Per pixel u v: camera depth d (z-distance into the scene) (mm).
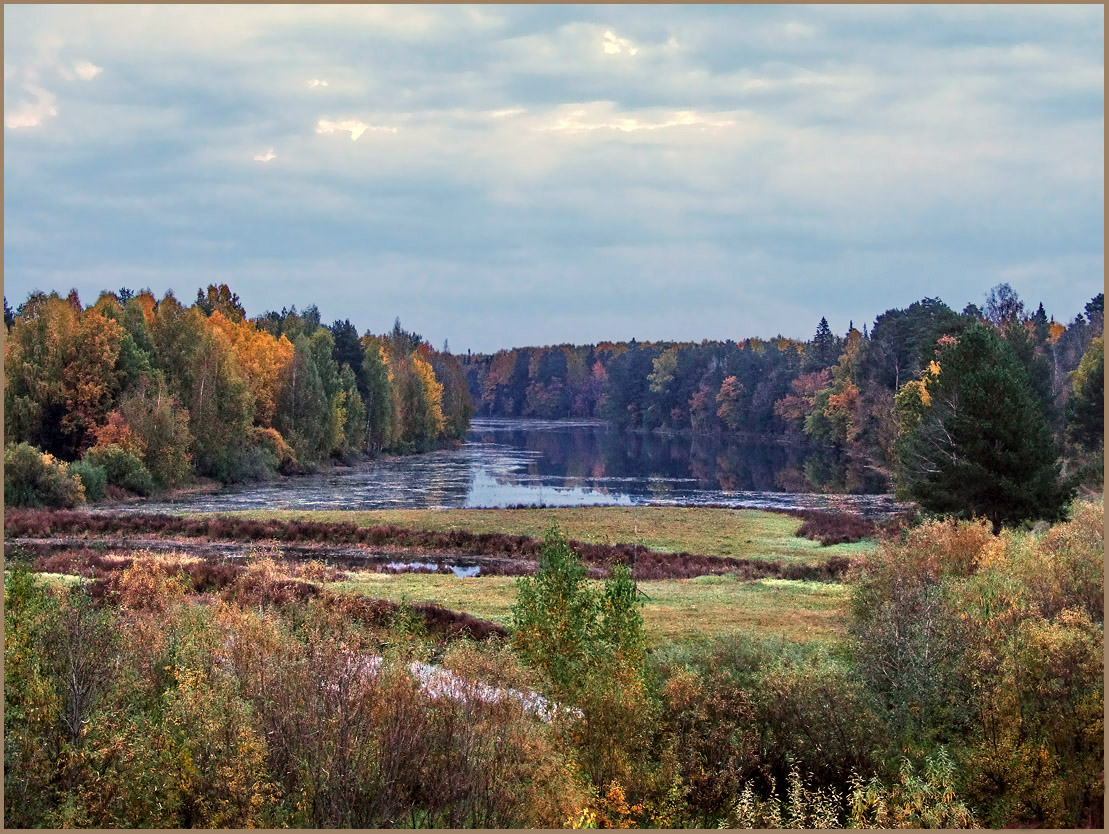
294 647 14625
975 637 19938
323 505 74000
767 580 43531
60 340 79000
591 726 16984
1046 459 43469
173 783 12852
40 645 15508
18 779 12953
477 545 52531
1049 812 16562
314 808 12484
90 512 61406
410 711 13516
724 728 17703
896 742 18219
